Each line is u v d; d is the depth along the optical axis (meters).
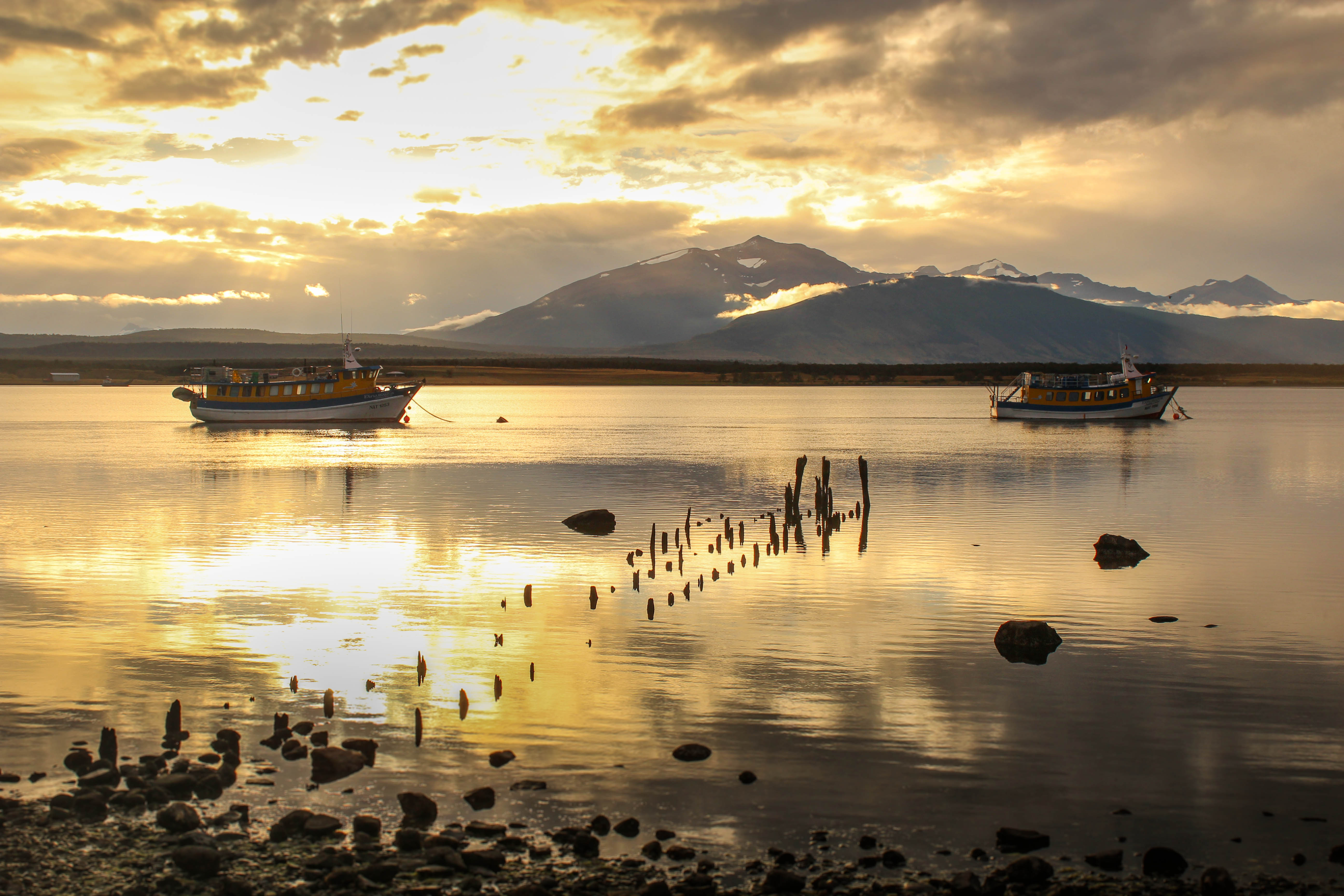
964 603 32.16
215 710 20.95
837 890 13.63
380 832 15.21
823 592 33.69
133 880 13.68
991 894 13.53
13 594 32.78
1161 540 45.25
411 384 147.12
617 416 161.38
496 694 22.09
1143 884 13.99
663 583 35.19
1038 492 63.84
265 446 101.25
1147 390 148.88
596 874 13.98
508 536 45.44
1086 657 25.64
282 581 35.03
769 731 20.00
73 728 19.77
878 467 79.56
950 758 18.67
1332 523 50.38
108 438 112.12
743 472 74.88
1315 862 14.72
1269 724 20.69
